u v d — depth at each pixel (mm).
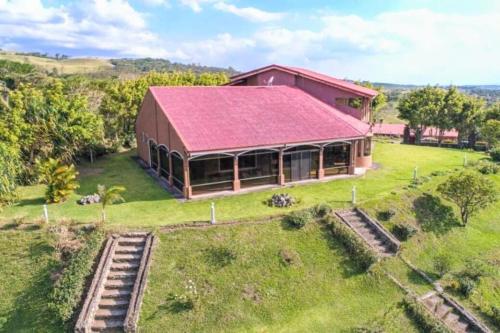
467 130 51969
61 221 20266
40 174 27188
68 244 18562
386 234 21422
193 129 25719
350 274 18984
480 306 18688
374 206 24016
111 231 19594
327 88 35594
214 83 49344
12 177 23750
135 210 22672
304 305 17312
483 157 40875
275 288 17812
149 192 26391
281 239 20188
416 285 19172
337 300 17719
